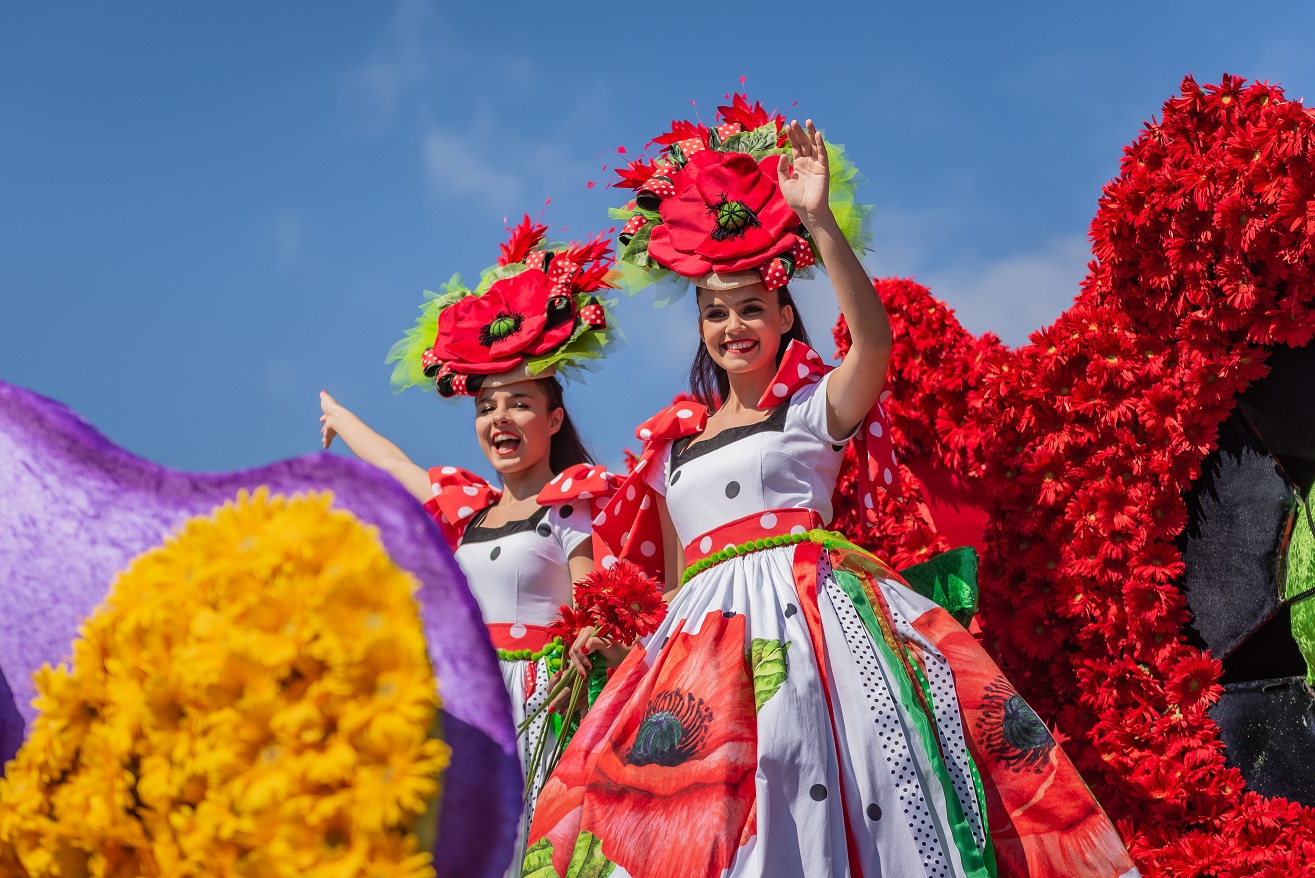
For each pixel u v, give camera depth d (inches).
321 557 62.8
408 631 61.2
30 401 71.5
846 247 162.4
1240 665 183.6
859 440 173.5
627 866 137.5
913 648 151.3
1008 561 201.0
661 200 187.5
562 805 151.7
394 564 64.2
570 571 193.2
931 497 219.1
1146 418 188.9
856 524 219.3
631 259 188.2
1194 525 189.2
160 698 61.9
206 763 60.1
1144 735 183.3
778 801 137.6
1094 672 188.7
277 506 65.9
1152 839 177.6
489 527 200.5
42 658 69.0
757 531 162.6
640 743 145.6
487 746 63.9
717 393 186.5
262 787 59.4
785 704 142.2
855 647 149.3
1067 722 189.5
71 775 65.3
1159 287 191.6
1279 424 184.2
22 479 70.4
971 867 134.4
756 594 156.2
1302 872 164.6
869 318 161.0
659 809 139.7
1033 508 198.8
